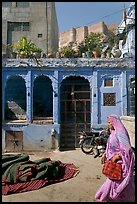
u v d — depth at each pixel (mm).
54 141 13141
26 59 13594
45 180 7695
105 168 5180
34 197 6496
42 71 13672
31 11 23875
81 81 15234
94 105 13750
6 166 7863
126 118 11852
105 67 13711
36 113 16641
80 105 14781
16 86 17000
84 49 23234
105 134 11828
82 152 12586
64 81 15234
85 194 6684
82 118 14578
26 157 8484
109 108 13742
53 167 8133
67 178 8172
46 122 13430
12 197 6512
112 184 5168
